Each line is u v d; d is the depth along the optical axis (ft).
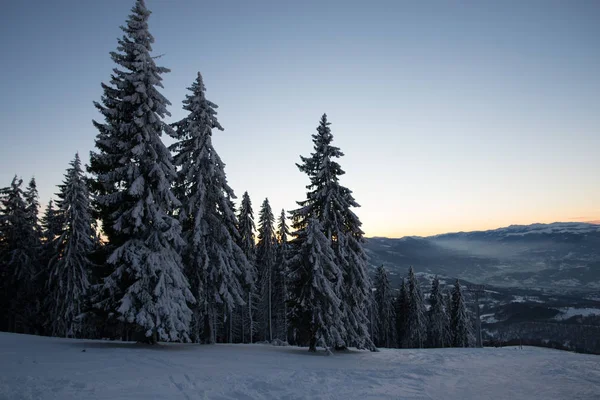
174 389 33.96
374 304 184.24
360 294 88.79
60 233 121.08
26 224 129.39
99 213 71.87
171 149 85.71
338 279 84.02
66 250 116.26
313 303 78.54
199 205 82.02
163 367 44.83
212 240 82.79
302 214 88.33
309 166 91.76
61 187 121.49
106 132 70.44
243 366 50.83
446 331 212.02
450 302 229.45
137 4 72.90
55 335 112.78
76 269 115.44
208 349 71.31
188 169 84.48
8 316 130.82
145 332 65.51
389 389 39.91
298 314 82.33
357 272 87.35
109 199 66.95
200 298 79.41
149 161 69.46
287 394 35.32
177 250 77.66
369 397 35.76
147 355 53.78
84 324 69.87
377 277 199.93
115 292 64.39
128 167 67.82
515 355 81.76
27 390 30.22
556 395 39.37
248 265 88.94
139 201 67.51
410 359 71.31
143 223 69.77
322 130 91.71
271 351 76.13
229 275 82.23
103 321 67.31
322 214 89.04
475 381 47.24
